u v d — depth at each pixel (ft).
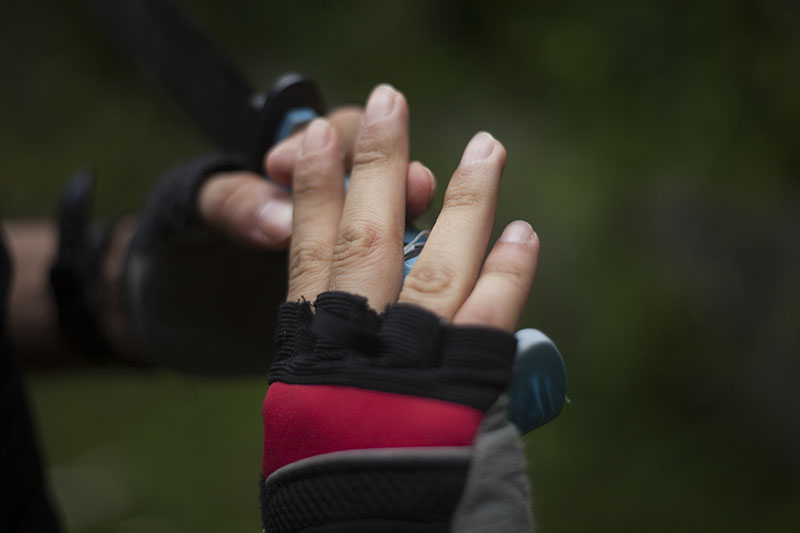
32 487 2.75
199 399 10.21
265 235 2.56
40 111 14.37
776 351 8.83
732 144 10.17
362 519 1.62
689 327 9.62
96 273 3.56
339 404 1.71
